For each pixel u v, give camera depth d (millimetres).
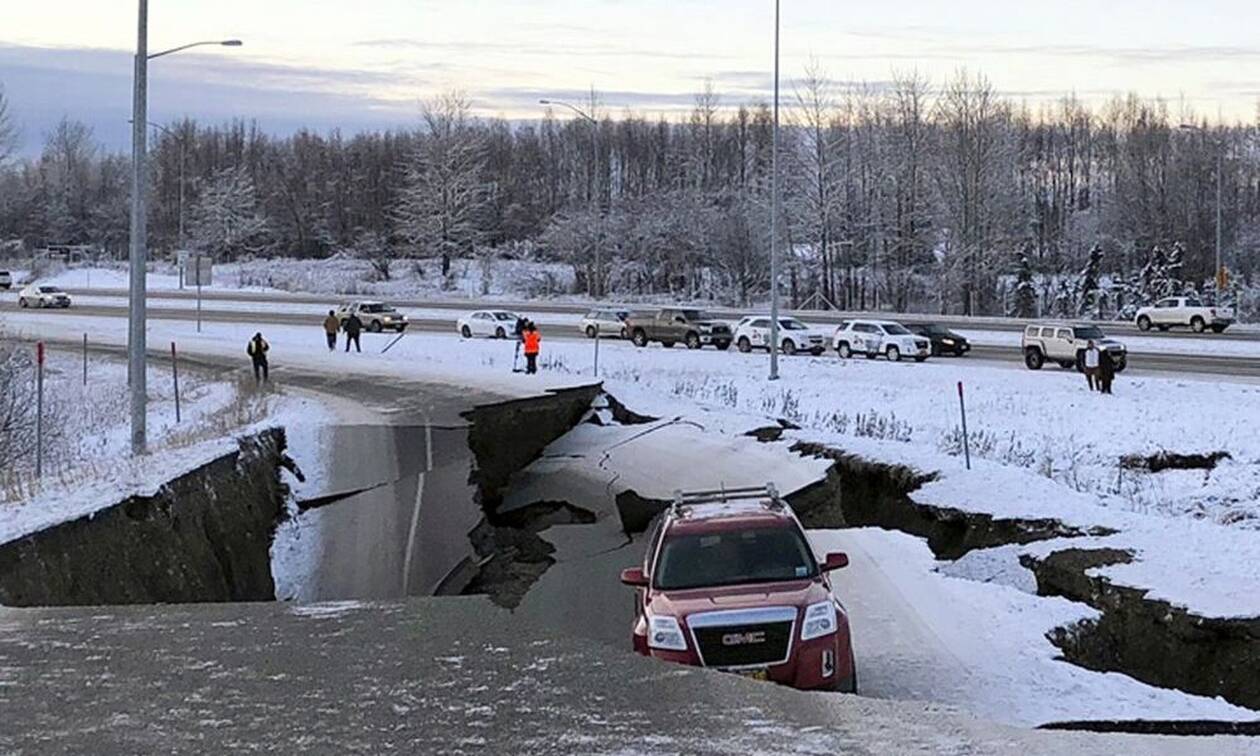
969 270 90750
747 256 98750
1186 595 15844
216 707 8570
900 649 14039
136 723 8188
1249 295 87062
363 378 40312
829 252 96562
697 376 46062
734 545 12219
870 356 53250
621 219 104625
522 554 23406
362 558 22234
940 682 12695
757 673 10945
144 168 25531
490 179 124688
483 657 9984
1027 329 48219
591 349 55250
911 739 7977
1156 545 18562
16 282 110125
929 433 35062
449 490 26047
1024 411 36719
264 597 20406
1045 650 14070
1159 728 11258
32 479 19922
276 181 134250
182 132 141750
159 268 122438
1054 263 108438
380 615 11656
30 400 31141
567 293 102562
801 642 11070
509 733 8008
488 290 104625
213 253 125062
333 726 8133
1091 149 128750
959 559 20078
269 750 7645
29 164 145500
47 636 10758
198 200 133250
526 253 121938
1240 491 28141
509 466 31469
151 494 17969
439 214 112438
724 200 105688
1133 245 102750
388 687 9070
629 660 9922
